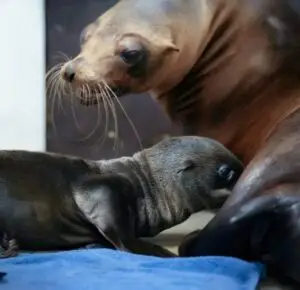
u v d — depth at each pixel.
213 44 1.90
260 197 1.58
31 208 1.61
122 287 1.39
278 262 1.57
